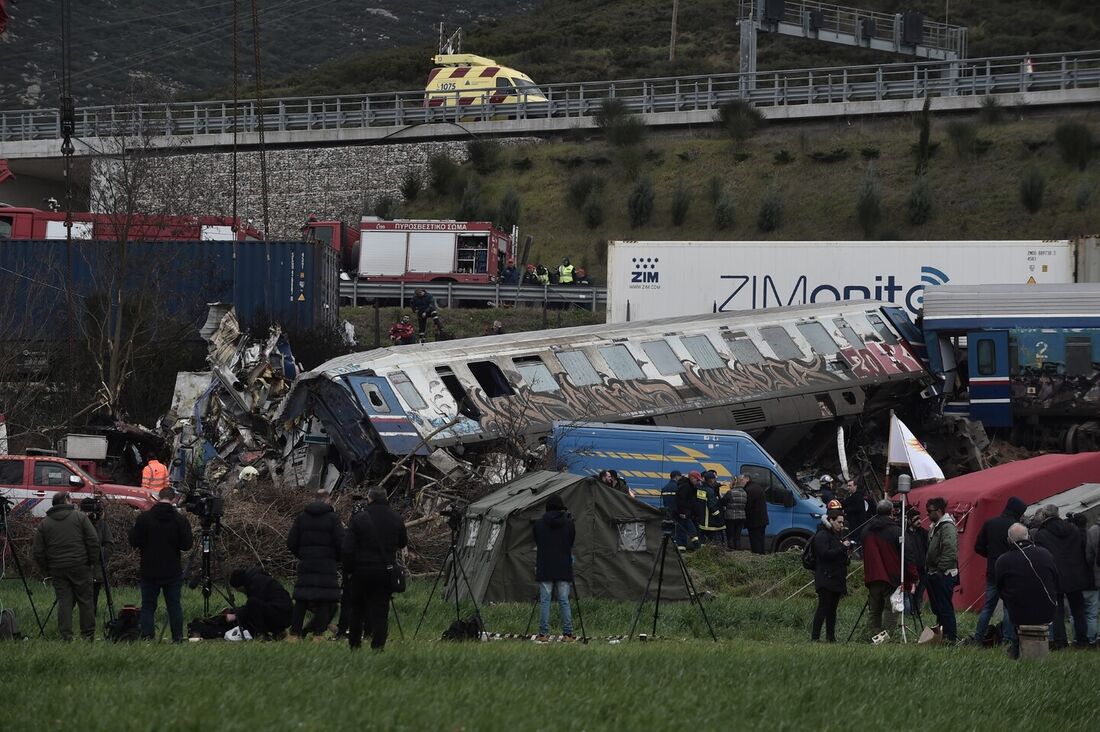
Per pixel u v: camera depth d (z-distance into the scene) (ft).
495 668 158.30
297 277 527.40
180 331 493.77
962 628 241.55
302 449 391.65
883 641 220.84
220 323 428.56
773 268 555.69
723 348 425.69
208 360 427.33
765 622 251.39
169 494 196.03
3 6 302.25
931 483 343.67
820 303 468.75
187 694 133.28
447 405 385.91
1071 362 442.50
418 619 239.71
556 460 354.74
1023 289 452.35
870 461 439.22
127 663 159.33
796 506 347.15
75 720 120.78
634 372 412.98
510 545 263.08
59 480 310.86
